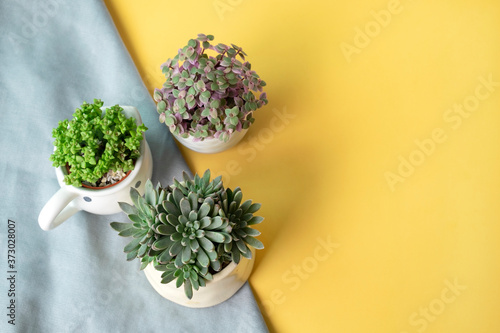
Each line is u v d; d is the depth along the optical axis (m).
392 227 0.93
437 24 1.02
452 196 0.94
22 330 0.89
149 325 0.90
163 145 0.97
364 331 0.89
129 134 0.82
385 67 1.00
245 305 0.89
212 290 0.82
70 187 0.81
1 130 0.98
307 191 0.95
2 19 1.02
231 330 0.89
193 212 0.72
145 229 0.76
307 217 0.94
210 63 0.81
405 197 0.94
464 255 0.91
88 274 0.91
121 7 1.05
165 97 0.83
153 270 0.82
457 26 1.01
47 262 0.93
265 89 1.00
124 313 0.90
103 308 0.90
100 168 0.79
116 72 0.99
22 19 1.02
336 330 0.90
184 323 0.90
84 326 0.90
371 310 0.90
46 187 0.96
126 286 0.92
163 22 1.04
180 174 0.96
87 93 1.00
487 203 0.93
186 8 1.04
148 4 1.05
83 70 1.01
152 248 0.73
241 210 0.76
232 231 0.75
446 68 1.00
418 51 1.01
